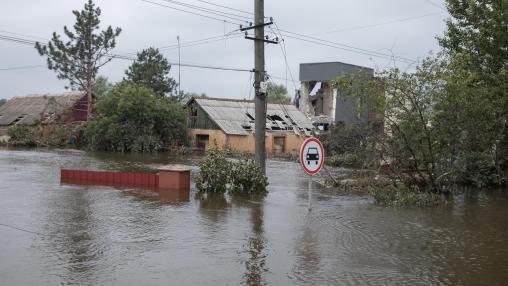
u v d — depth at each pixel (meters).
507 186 18.72
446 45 20.20
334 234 9.55
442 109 15.12
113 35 47.56
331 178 17.66
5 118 54.38
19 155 30.89
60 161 26.61
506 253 8.53
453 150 15.65
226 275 6.85
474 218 11.71
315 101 48.81
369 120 16.34
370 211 12.28
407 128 15.23
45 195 13.38
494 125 16.33
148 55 54.03
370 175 16.72
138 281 6.50
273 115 43.94
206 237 8.95
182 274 6.84
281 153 38.38
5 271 6.74
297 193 15.23
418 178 16.20
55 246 8.09
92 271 6.85
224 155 15.10
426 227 10.52
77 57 46.75
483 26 18.38
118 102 39.81
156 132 41.06
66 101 51.59
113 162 27.20
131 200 12.84
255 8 16.50
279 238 9.04
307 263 7.55
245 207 12.17
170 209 11.62
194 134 42.16
